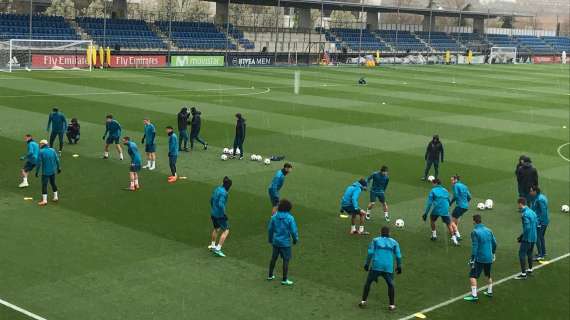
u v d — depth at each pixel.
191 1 137.88
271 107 45.97
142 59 72.94
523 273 17.72
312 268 17.47
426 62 107.19
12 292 15.09
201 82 59.88
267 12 145.12
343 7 98.94
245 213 21.83
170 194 23.58
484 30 139.38
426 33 118.94
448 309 15.54
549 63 127.38
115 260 17.28
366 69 88.44
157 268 16.91
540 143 37.88
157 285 15.88
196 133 30.83
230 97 50.03
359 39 104.56
